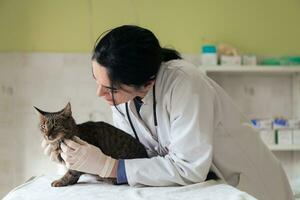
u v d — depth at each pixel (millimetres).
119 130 1228
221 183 1058
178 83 1052
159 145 1191
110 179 1085
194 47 2582
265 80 2631
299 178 2494
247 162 1210
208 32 2592
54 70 2512
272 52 2621
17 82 2500
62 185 1069
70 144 1043
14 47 2498
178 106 1035
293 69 2408
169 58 1179
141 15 2553
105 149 1173
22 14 2502
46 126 1095
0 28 2490
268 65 2453
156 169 1021
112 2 2539
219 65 2389
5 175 2498
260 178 1238
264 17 2625
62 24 2520
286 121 2434
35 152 2508
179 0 2578
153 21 2561
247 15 2611
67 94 2518
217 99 1150
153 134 1188
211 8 2598
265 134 2398
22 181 2502
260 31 2619
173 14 2572
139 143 1237
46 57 2508
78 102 2525
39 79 2506
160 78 1089
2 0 2494
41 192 990
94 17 2529
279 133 2400
